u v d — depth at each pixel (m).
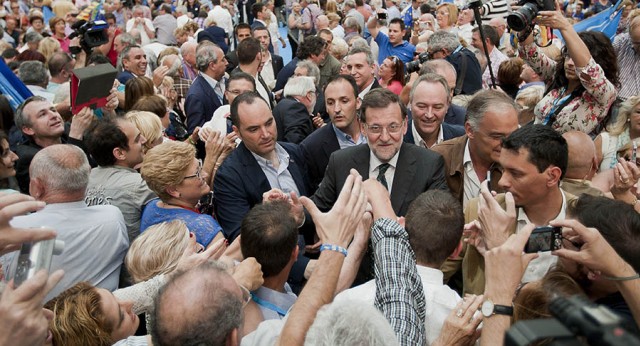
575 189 3.22
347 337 1.60
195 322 1.79
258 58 6.97
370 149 3.52
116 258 3.44
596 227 2.15
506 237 2.25
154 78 7.14
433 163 3.44
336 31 12.80
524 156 2.68
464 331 2.08
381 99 3.36
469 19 9.91
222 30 11.23
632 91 5.32
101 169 4.04
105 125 4.01
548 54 5.74
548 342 1.16
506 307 1.93
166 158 3.43
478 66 6.78
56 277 1.55
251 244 2.56
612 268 1.95
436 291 2.36
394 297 2.09
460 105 5.70
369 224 2.63
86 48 7.06
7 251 1.77
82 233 3.26
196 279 1.87
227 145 4.24
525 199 2.75
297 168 4.06
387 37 10.23
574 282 2.08
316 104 6.62
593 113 4.02
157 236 2.91
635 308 1.95
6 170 4.16
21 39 13.17
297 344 1.84
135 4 16.31
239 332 1.89
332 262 2.04
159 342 1.82
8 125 5.14
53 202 3.29
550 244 2.19
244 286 2.42
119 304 2.48
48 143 4.65
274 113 5.61
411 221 2.44
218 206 3.76
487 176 3.44
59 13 14.77
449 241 2.40
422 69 5.37
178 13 16.39
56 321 2.26
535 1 4.38
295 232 2.62
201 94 6.66
